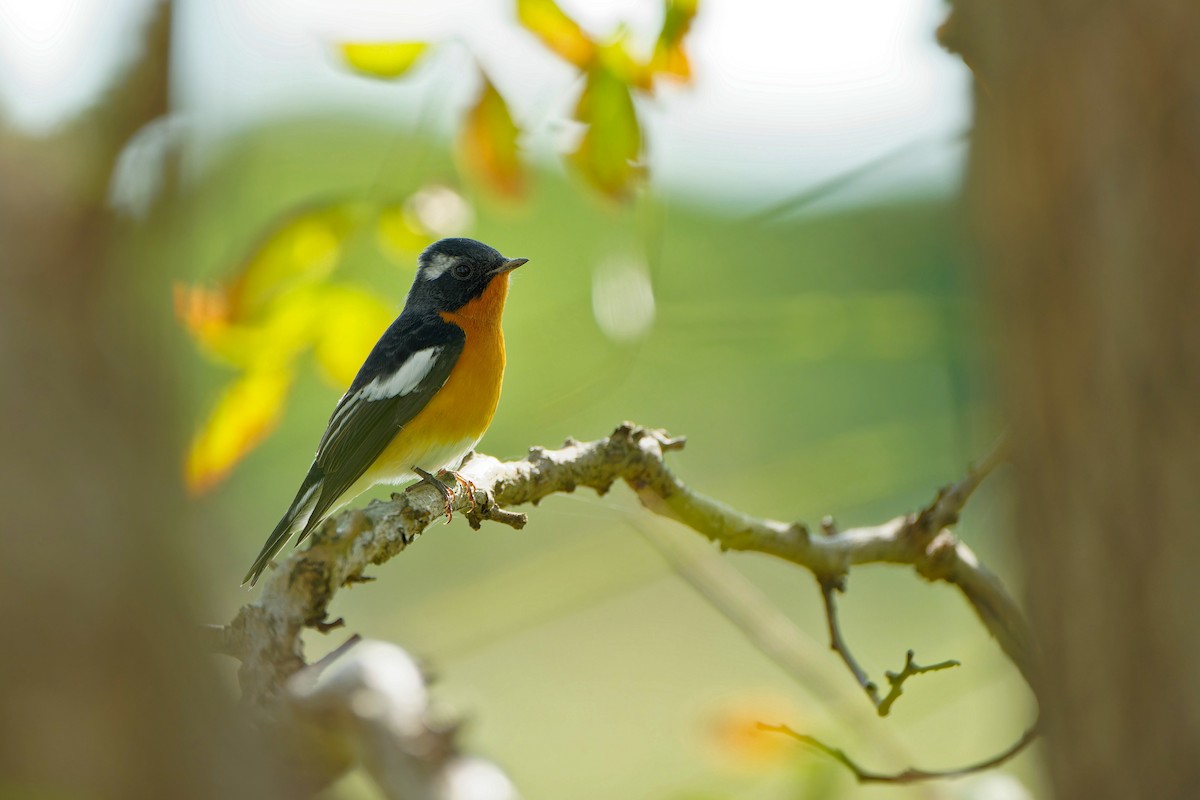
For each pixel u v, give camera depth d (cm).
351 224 939
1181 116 452
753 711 923
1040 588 498
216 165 768
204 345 929
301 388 1975
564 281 1792
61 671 460
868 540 941
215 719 501
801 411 1959
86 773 452
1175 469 448
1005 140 505
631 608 2455
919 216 1636
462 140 938
